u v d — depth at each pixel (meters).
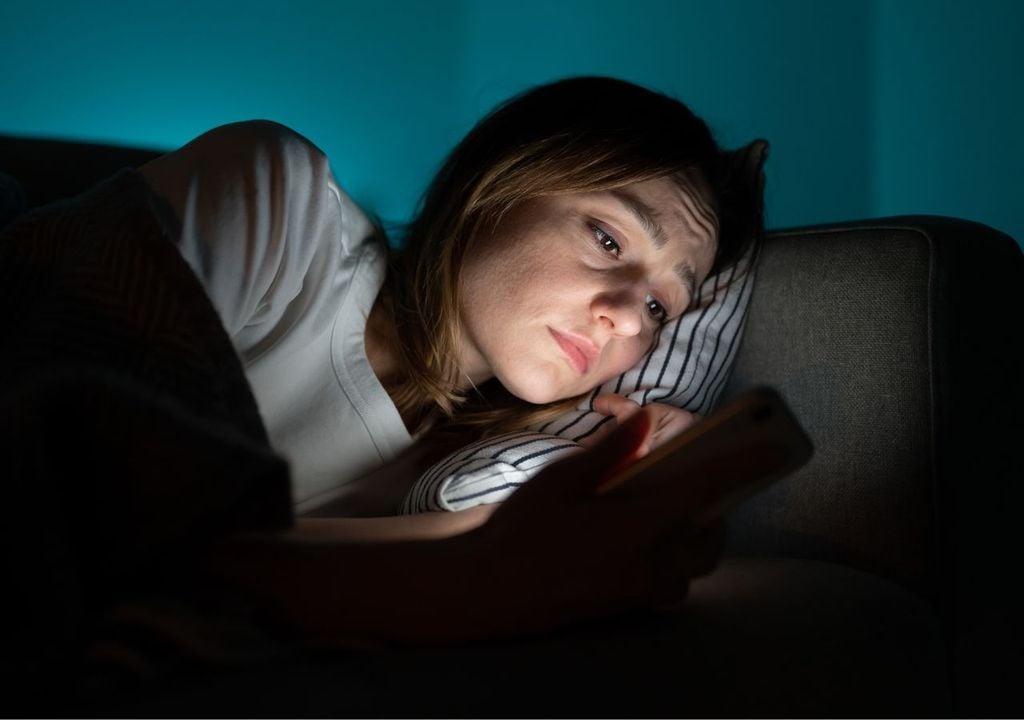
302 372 0.92
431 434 1.06
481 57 1.55
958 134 1.79
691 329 1.07
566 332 0.96
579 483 0.54
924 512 0.87
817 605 0.64
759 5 1.69
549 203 0.99
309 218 0.85
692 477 0.54
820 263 1.03
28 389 0.50
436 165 1.54
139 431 0.49
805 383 1.01
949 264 0.92
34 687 0.41
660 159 1.02
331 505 0.97
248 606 0.48
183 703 0.41
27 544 0.45
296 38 1.45
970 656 0.86
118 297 0.58
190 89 1.41
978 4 1.76
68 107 1.36
